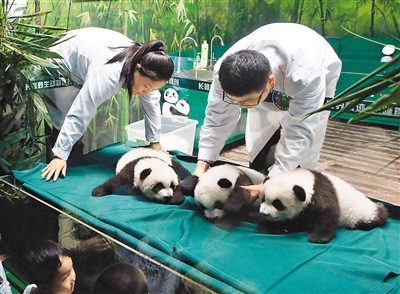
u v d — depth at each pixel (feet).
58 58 6.25
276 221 4.33
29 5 6.95
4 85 6.19
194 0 7.98
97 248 4.31
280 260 3.86
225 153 6.05
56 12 7.32
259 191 4.64
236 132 6.50
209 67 7.39
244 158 5.81
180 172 5.65
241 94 4.03
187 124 7.00
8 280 4.84
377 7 5.12
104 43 6.10
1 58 6.12
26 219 5.08
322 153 5.35
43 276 4.38
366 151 5.09
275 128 5.32
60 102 6.75
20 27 6.43
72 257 4.36
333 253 3.96
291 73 4.37
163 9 7.98
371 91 2.48
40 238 4.72
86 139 7.18
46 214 4.99
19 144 6.60
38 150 6.79
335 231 4.28
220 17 7.65
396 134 4.71
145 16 7.84
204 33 7.98
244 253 3.95
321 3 5.83
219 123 5.31
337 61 4.79
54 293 4.34
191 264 3.85
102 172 6.07
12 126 6.56
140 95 6.33
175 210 4.81
